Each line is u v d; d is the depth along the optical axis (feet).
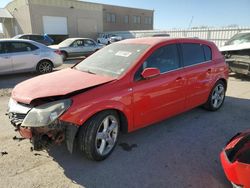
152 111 12.21
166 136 13.15
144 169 10.00
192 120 15.52
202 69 15.02
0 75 30.63
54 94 9.34
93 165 10.21
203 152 11.47
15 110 9.89
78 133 9.84
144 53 12.01
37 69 31.12
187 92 14.11
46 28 104.78
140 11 172.86
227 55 30.19
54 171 9.73
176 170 9.96
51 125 8.92
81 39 51.57
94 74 11.85
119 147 11.81
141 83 11.43
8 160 10.39
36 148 9.38
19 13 107.14
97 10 121.70
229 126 14.65
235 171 7.72
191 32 73.61
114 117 10.76
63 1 107.76
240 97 21.35
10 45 28.68
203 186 8.96
